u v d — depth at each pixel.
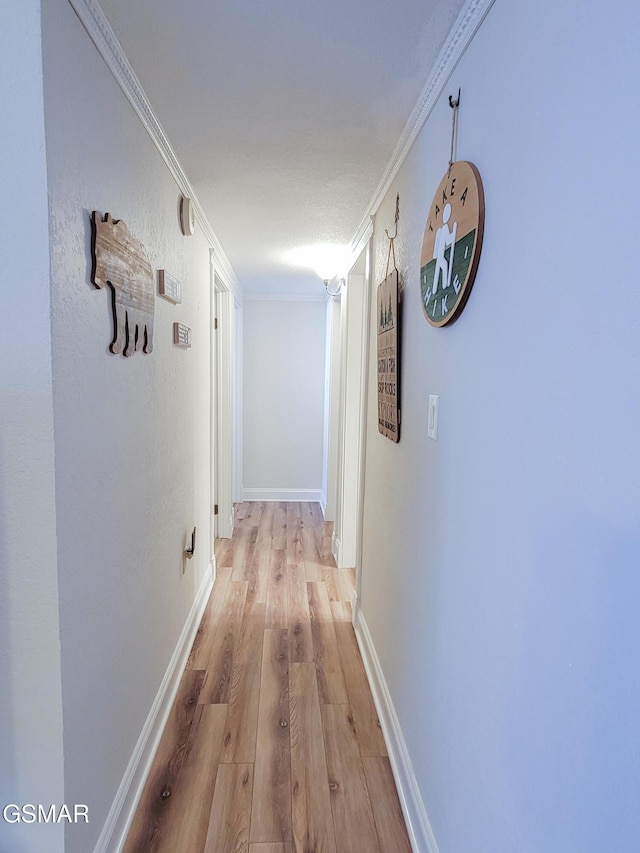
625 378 0.52
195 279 2.14
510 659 0.78
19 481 0.86
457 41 1.00
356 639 2.20
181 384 1.88
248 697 1.78
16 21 0.79
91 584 1.03
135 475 1.32
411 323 1.41
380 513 1.83
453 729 1.02
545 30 0.69
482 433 0.90
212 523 2.73
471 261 0.92
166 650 1.69
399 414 1.52
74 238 0.92
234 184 1.84
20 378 0.85
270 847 1.22
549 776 0.67
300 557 3.21
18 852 0.94
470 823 0.93
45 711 0.91
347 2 0.95
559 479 0.65
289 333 4.47
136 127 1.28
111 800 1.16
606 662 0.56
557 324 0.66
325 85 1.23
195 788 1.38
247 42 1.07
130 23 1.01
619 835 0.53
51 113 0.83
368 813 1.32
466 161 0.98
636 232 0.51
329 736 1.60
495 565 0.84
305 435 4.58
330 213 2.15
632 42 0.51
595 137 0.57
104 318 1.08
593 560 0.58
